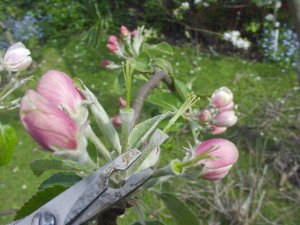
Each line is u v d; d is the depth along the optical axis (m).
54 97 0.67
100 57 4.07
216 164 0.68
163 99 1.34
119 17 4.64
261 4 3.94
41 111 0.59
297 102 3.53
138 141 0.71
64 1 4.70
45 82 0.68
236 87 3.72
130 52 1.63
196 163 0.67
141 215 0.76
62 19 4.52
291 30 4.22
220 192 2.69
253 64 4.00
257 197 2.73
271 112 3.33
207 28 4.44
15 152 3.05
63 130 0.61
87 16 4.55
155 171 0.68
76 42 4.28
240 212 2.57
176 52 4.16
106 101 3.54
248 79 3.80
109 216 0.74
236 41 4.11
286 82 3.78
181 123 1.31
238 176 2.85
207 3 4.20
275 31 4.12
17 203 2.73
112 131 0.72
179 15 4.37
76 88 0.71
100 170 0.67
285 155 2.96
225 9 4.38
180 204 0.81
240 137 3.12
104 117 0.72
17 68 1.06
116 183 0.69
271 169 2.93
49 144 0.61
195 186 2.71
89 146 0.79
